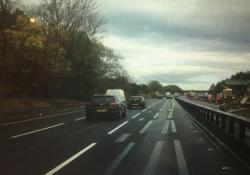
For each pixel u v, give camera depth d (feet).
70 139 54.13
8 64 115.44
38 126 75.41
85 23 197.77
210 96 287.48
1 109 107.86
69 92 212.02
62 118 99.19
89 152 42.29
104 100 94.63
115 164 35.27
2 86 127.85
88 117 95.45
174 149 44.55
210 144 48.85
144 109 152.35
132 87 464.24
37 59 133.80
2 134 60.95
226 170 32.68
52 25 162.81
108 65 278.46
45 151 43.11
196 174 31.09
